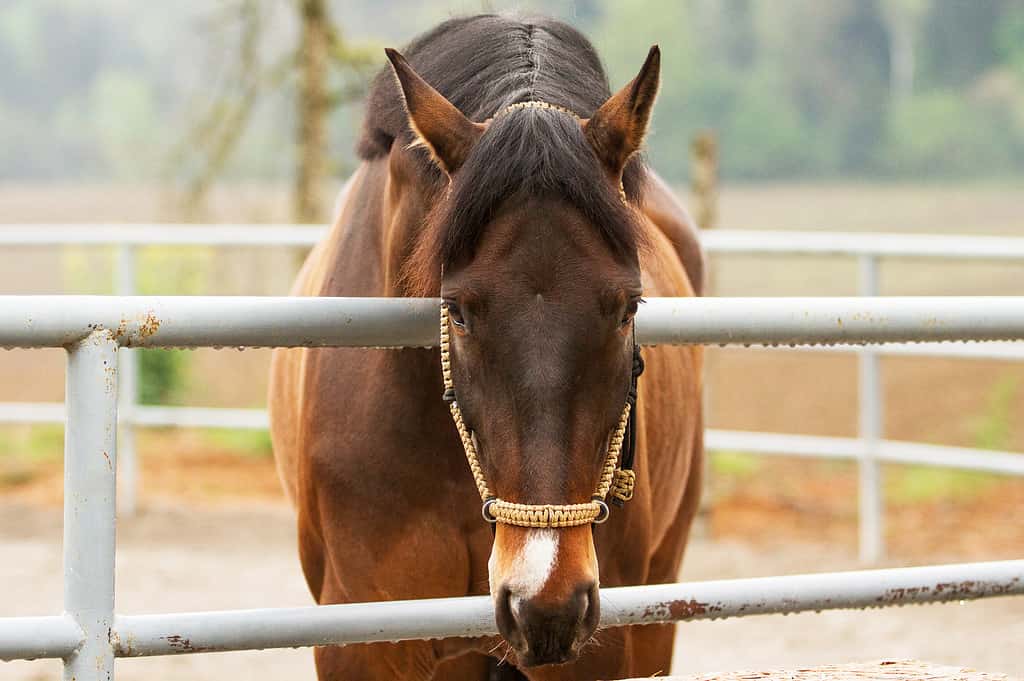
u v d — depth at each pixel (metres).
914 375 25.31
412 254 4.37
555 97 4.21
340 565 4.95
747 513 13.65
